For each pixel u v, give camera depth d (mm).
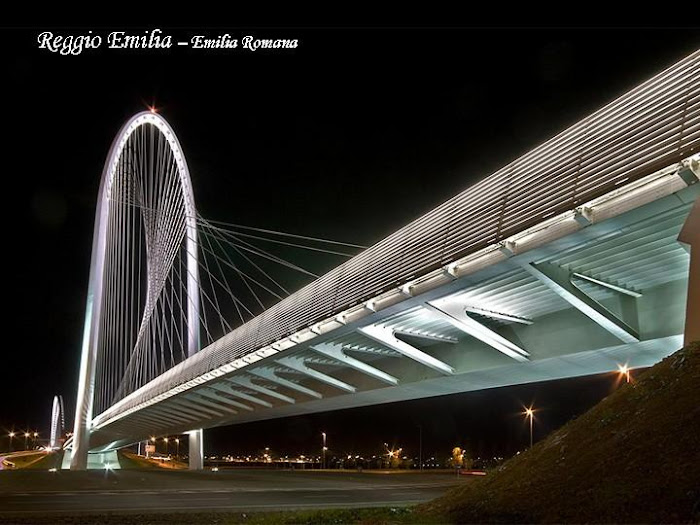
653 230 14977
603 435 10289
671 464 8547
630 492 8570
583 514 8812
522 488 10586
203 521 18672
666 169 13227
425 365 27969
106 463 113500
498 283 19547
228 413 48219
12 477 46469
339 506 24828
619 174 14273
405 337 26719
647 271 17453
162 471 65750
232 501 27766
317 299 27438
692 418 9008
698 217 12641
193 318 72438
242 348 33688
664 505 8039
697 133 12773
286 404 39250
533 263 17203
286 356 30734
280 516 17094
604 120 15578
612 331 18672
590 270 17906
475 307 21812
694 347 10773
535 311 21938
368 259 24484
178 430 66125
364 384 31812
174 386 44219
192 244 73750
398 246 22766
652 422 9547
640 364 21938
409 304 21766
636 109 14820
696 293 12133
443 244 20172
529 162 17594
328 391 34781
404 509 17078
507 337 23500
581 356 21094
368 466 131750
